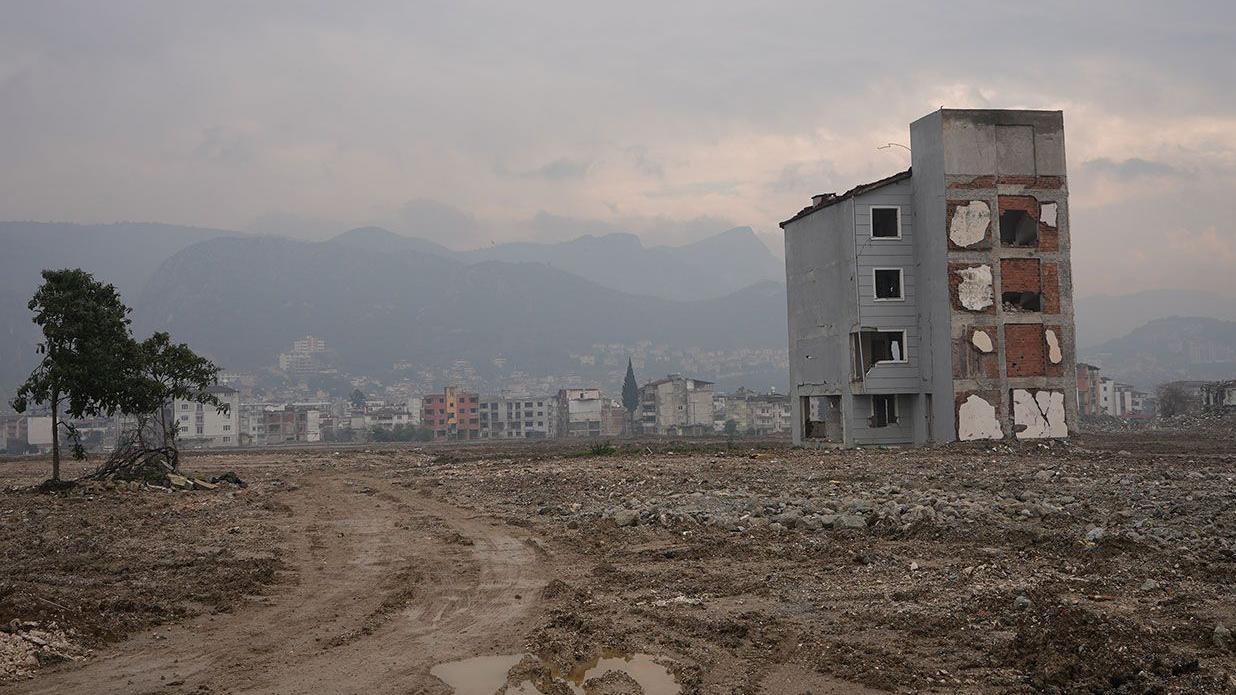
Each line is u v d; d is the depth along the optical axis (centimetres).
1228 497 2078
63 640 1226
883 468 3288
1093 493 2303
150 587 1619
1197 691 901
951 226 4816
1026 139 4906
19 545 2217
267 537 2262
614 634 1220
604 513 2369
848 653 1099
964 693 959
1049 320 4881
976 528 1828
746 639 1191
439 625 1334
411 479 4181
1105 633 1050
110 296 3838
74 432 3775
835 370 5334
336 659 1166
